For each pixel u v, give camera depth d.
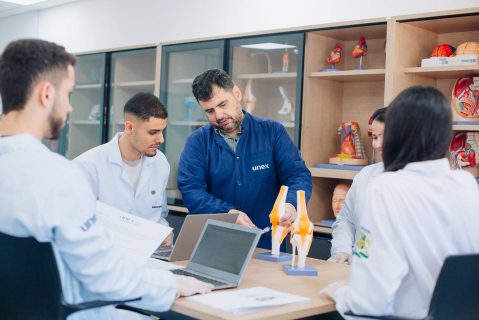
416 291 1.47
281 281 1.88
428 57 3.32
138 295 1.53
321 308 1.58
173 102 4.28
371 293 1.42
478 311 1.52
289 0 4.15
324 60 3.60
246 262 1.79
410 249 1.43
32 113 1.47
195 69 4.13
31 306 1.50
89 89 5.02
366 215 1.47
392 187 1.46
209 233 2.01
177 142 4.29
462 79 3.11
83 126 5.07
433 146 1.48
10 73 1.45
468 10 2.88
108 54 4.76
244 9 4.43
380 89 3.59
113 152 2.57
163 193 2.77
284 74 3.63
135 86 4.72
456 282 1.43
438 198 1.45
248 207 2.73
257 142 2.72
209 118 2.53
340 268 2.12
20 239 1.44
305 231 2.02
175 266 2.02
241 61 3.88
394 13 3.58
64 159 1.50
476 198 1.50
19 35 6.54
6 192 1.42
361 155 3.45
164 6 5.03
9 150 1.44
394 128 1.51
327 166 3.43
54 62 1.47
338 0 3.86
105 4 5.57
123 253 1.57
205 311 1.49
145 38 5.20
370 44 3.65
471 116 3.05
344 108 3.75
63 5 6.03
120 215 1.95
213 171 2.72
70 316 1.63
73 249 1.44
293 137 3.60
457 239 1.47
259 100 3.86
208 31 4.69
